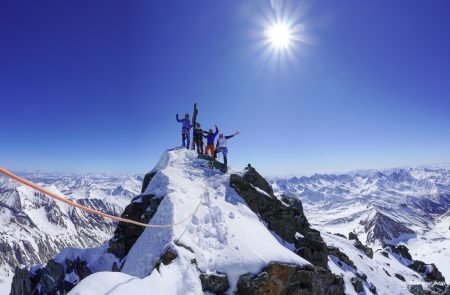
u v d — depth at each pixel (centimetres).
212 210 2627
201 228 2366
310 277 2252
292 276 2133
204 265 2042
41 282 3284
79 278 3012
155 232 2320
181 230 2272
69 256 3284
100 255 3080
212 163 3744
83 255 3231
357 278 4178
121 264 2656
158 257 2047
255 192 3312
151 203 2900
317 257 3422
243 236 2314
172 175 3300
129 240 2902
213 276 1958
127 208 3091
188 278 1848
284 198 4225
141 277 2012
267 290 1956
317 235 3644
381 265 6931
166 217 2406
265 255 2130
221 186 3209
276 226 3300
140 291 1520
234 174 3341
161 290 1644
